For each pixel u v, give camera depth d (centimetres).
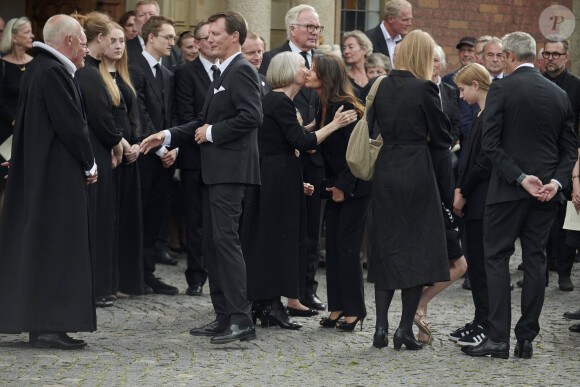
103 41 1333
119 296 1442
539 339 1194
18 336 1146
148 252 1485
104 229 1344
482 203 1128
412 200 1094
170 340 1139
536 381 974
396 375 992
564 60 1630
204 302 1408
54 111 1065
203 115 1165
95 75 1315
